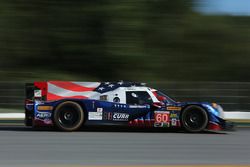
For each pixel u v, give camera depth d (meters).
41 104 46.88
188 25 117.38
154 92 47.84
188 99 82.62
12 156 31.91
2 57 103.81
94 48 105.94
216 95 82.25
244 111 81.19
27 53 105.50
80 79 103.12
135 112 47.06
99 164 29.17
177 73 110.81
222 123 47.16
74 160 30.58
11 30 105.75
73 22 107.06
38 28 106.94
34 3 108.00
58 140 40.28
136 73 105.94
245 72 118.81
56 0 107.94
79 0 107.88
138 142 39.78
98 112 47.06
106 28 105.88
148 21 111.69
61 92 47.41
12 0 108.31
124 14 106.62
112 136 43.75
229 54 119.56
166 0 114.25
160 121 47.19
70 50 105.81
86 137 42.66
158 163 29.84
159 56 109.75
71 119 46.91
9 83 80.19
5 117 67.12
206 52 117.56
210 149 36.44
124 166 28.52
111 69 106.00
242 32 124.19
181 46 114.75
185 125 47.09
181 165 29.14
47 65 106.38
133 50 105.56
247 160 31.52
